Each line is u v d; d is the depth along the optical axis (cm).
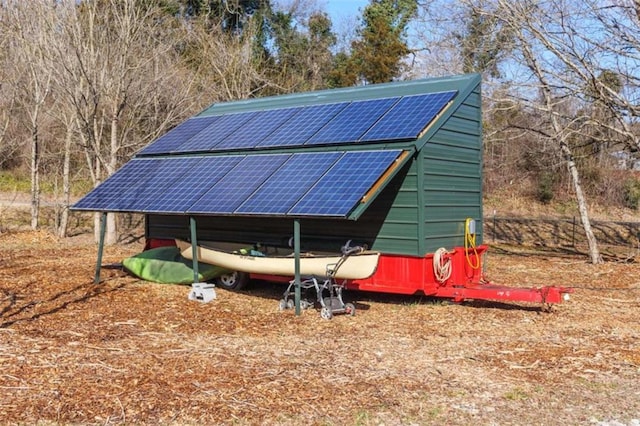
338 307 1024
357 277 1030
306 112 1344
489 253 2011
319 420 576
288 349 819
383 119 1161
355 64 3638
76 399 615
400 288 1098
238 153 1283
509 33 1689
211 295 1145
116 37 1989
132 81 2073
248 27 3164
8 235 2162
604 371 736
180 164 1344
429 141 1102
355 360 770
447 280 1134
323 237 1189
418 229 1080
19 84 2369
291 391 648
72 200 2920
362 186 963
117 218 2248
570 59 1577
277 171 1130
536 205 3238
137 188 1289
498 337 895
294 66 3759
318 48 3909
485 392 659
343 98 1352
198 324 961
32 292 1183
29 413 579
